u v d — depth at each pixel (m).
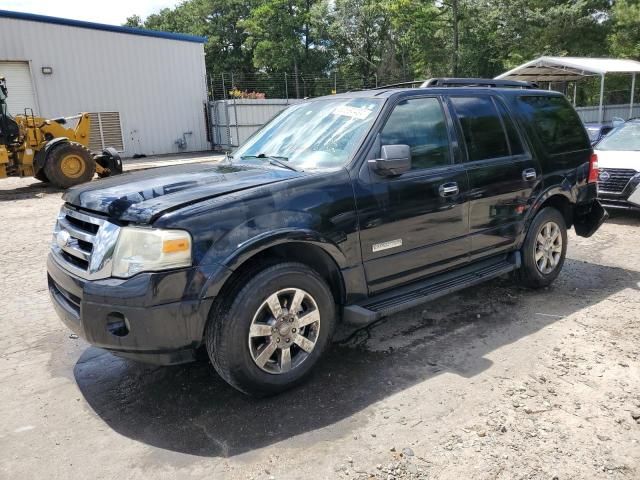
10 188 14.79
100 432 3.08
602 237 7.57
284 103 27.53
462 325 4.49
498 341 4.16
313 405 3.29
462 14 37.97
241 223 3.11
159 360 3.03
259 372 3.22
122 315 2.96
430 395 3.37
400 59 48.22
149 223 2.95
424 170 4.11
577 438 2.92
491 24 35.12
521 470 2.67
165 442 2.96
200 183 3.42
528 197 4.90
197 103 26.84
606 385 3.47
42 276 6.18
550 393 3.38
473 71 40.19
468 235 4.41
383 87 4.86
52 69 22.12
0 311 5.06
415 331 4.38
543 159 5.05
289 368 3.36
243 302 3.10
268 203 3.24
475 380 3.55
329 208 3.47
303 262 3.58
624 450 2.82
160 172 3.99
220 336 3.09
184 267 2.93
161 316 2.91
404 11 40.47
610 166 8.49
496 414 3.14
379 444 2.89
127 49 24.08
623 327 4.39
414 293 4.07
